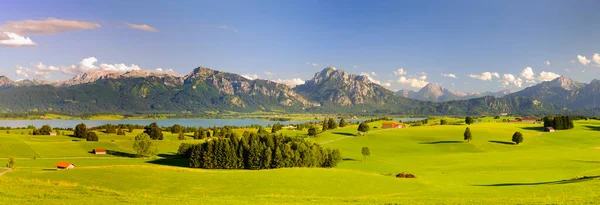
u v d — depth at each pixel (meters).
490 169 105.94
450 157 139.62
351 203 50.03
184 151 161.50
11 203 43.59
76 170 88.00
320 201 51.75
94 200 47.50
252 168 126.88
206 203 48.31
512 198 54.38
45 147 176.00
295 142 134.88
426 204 49.03
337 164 131.62
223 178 79.81
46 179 78.56
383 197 60.62
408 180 80.12
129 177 80.19
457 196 59.69
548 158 120.88
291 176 82.12
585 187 61.88
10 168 121.94
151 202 47.91
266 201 51.50
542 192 60.53
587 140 197.50
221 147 130.38
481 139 199.00
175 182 75.56
